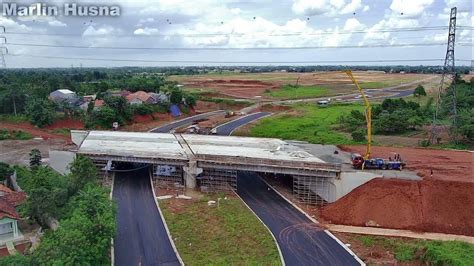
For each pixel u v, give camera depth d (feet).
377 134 375.45
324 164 225.76
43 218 181.16
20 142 355.36
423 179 215.10
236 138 307.37
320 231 194.18
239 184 258.98
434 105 465.88
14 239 174.09
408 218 199.82
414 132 378.32
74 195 196.75
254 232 188.85
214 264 159.63
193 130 389.39
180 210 213.66
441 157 272.31
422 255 168.35
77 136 319.27
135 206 219.41
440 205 201.36
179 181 257.34
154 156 252.01
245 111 508.94
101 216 160.76
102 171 266.77
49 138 371.56
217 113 513.04
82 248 139.13
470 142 327.67
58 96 504.43
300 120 431.43
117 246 175.01
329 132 376.48
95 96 522.06
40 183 198.59
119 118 422.82
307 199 229.86
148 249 173.06
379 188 211.82
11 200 192.75
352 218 204.44
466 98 453.58
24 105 435.53
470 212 197.47
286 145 283.59
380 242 183.32
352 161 240.53
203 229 191.83
